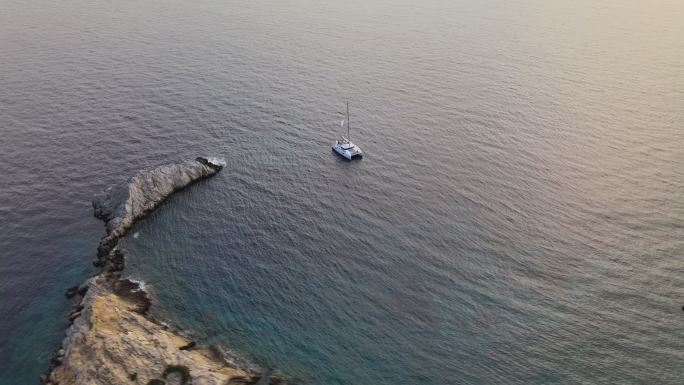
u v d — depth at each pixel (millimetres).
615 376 65000
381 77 158125
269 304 76688
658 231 90625
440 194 101812
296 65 167250
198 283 80688
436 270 82312
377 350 69125
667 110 135500
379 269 82812
